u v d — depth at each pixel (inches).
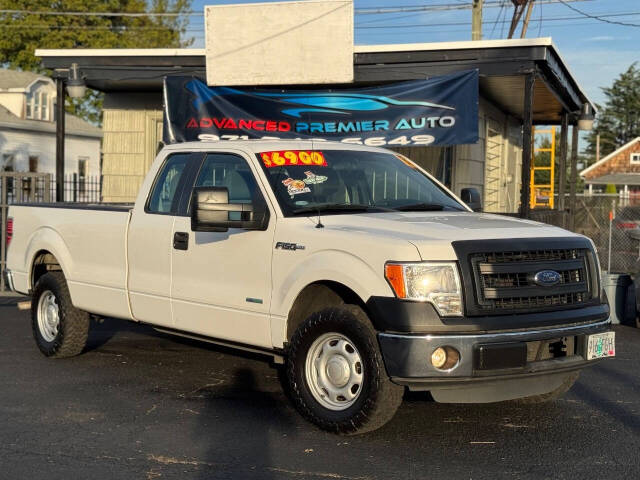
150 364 319.6
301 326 231.0
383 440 223.3
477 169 669.3
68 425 235.9
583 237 236.8
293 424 237.6
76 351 326.3
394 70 527.8
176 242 272.2
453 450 215.3
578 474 197.9
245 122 553.0
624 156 2532.0
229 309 255.3
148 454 210.7
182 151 286.5
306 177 258.7
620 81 3371.1
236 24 544.1
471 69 509.4
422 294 208.4
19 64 1756.9
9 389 278.1
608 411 257.3
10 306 474.0
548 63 508.4
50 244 326.3
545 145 2303.2
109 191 679.1
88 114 1918.1
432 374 206.5
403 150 626.8
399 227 225.1
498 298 213.6
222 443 219.9
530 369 214.7
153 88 645.3
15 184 530.0
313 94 541.6
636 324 436.5
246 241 250.1
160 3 1894.7
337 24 530.0
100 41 1752.0
